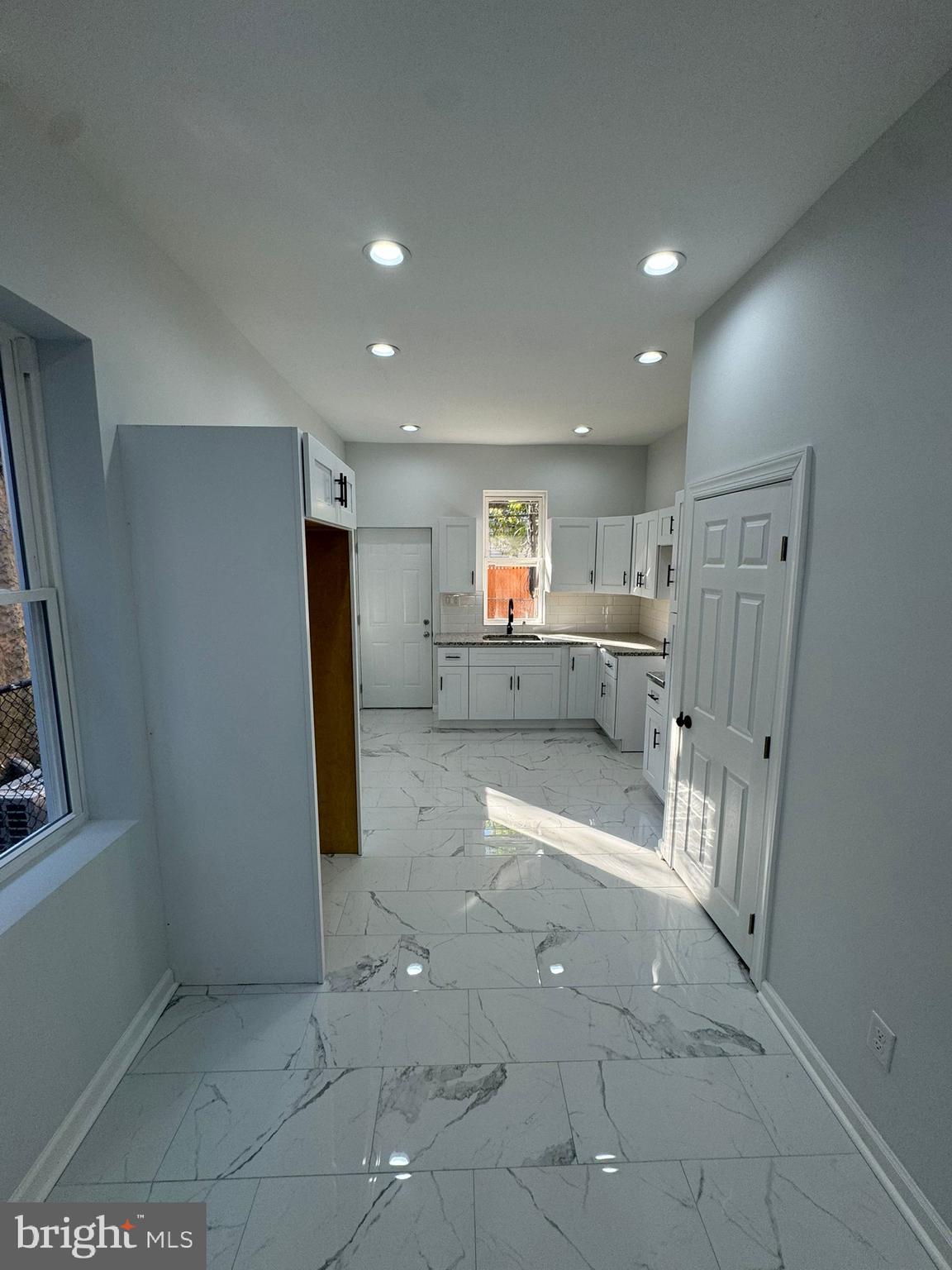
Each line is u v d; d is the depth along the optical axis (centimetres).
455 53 118
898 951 136
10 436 151
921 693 129
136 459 172
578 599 558
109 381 163
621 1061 171
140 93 126
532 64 121
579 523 512
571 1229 128
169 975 198
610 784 386
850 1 106
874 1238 127
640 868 280
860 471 149
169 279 197
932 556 126
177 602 180
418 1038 179
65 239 144
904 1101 134
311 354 290
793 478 176
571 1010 190
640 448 537
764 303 195
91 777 175
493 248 192
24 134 129
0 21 109
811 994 170
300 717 189
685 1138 148
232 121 135
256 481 177
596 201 167
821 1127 152
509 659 493
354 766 286
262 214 172
